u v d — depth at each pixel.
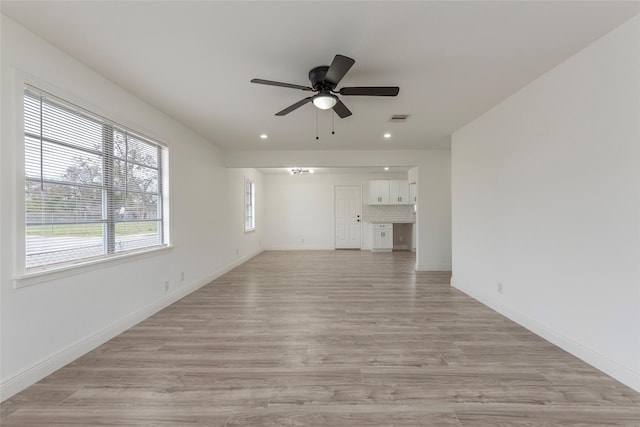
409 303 3.82
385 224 8.88
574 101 2.36
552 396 1.86
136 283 3.12
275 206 9.41
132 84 2.82
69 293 2.30
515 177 3.11
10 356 1.87
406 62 2.44
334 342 2.66
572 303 2.41
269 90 2.96
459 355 2.40
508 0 1.72
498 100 3.27
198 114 3.68
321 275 5.59
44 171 2.16
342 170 8.77
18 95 1.92
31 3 1.71
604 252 2.13
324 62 2.41
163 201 3.73
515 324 3.07
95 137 2.64
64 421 1.65
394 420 1.66
